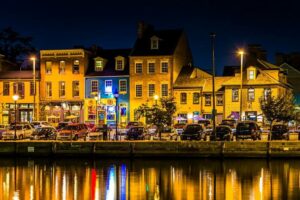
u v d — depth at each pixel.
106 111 89.38
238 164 52.81
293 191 38.38
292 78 98.94
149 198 36.31
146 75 88.62
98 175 46.75
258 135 62.84
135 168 50.97
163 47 89.25
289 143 55.00
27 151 59.75
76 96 90.88
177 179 44.00
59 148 59.34
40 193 38.62
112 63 92.06
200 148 56.31
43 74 91.88
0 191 39.53
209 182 42.44
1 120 91.56
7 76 92.31
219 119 84.69
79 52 90.81
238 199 35.72
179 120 85.19
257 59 89.50
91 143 58.59
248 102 83.06
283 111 69.12
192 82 87.50
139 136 64.31
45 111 90.88
